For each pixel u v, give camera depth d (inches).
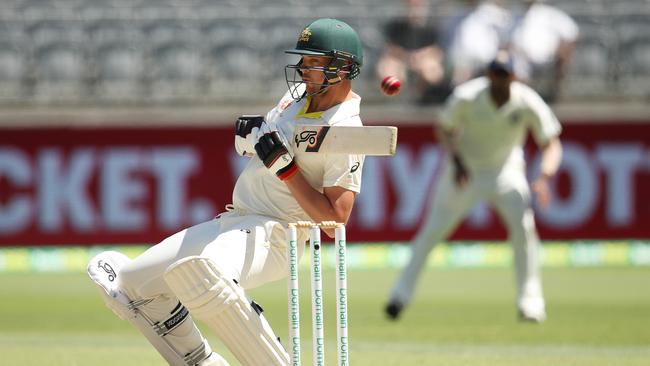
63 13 2094.0
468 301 1515.7
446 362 932.0
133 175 1893.5
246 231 670.5
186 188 1897.1
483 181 1279.5
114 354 973.2
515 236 1283.2
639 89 2025.1
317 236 609.3
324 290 1640.0
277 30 2048.5
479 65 1898.4
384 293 1598.2
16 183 1881.2
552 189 1936.5
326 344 1086.4
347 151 644.1
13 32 2028.8
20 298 1535.4
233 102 1993.1
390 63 1956.2
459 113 1270.9
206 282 620.1
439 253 1946.4
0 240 1878.7
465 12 1919.3
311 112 686.5
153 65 2025.1
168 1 2165.4
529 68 1929.1
